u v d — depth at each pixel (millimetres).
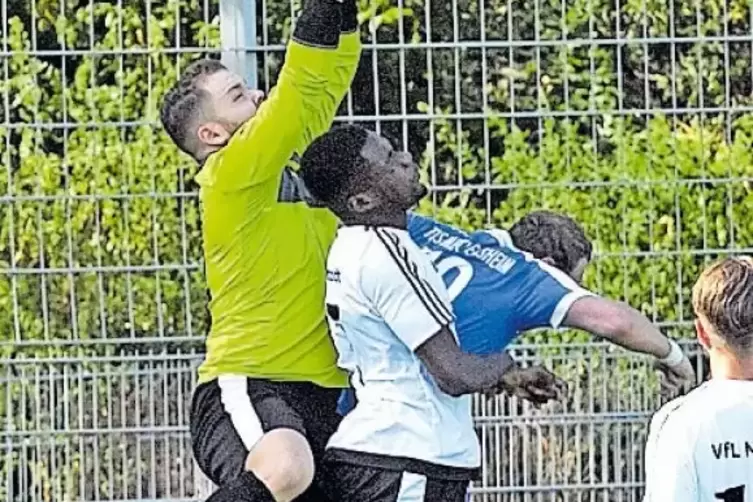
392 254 11898
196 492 15977
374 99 15977
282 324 13148
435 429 11875
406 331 11750
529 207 16125
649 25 16438
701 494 11000
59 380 16031
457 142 16062
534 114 15852
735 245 16219
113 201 16172
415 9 16531
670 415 11172
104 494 16031
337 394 13242
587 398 15969
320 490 12797
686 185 16141
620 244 16141
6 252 16219
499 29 16594
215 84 13430
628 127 16203
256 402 12984
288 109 12812
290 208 13297
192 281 16125
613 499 15977
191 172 16266
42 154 16312
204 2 16453
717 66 16375
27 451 16047
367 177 12062
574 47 16141
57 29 16594
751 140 16266
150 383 16016
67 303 16156
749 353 11102
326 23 12820
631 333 12305
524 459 16000
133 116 16406
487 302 12430
